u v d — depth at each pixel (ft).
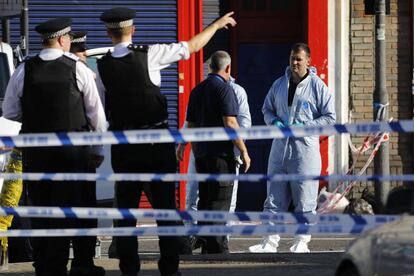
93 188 101.14
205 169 123.65
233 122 122.52
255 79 187.42
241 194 184.55
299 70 130.82
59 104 95.66
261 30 187.11
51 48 96.94
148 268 111.75
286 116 131.13
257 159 184.96
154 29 183.73
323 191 169.99
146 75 95.96
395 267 64.75
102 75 96.94
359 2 185.68
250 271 107.65
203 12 185.26
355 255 69.15
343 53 184.96
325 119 130.41
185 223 127.13
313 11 184.14
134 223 97.19
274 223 136.46
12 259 126.41
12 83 97.25
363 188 180.75
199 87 124.36
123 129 96.48
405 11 185.16
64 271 96.07
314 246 145.48
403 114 185.47
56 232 90.53
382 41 170.30
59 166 95.40
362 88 185.78
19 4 158.92
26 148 96.37
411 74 185.16
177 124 184.03
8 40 162.09
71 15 182.91
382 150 174.91
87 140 85.76
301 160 131.03
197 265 112.78
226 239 127.65
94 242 101.45
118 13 96.68
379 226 69.51
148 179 87.56
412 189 68.44
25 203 117.60
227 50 186.91
